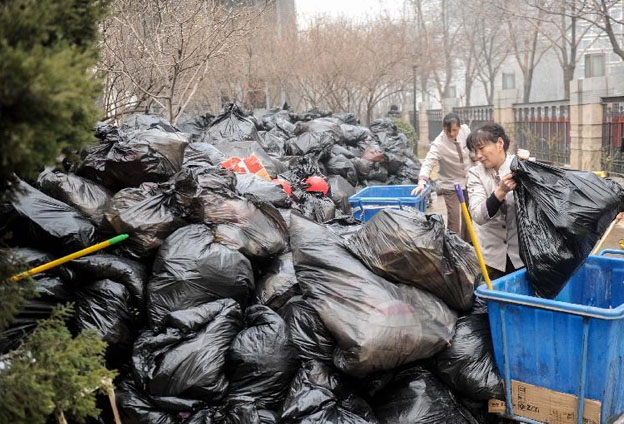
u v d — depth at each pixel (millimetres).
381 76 17562
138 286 3623
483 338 3455
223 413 3248
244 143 6961
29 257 3516
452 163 6590
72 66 2020
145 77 7656
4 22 1915
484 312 3668
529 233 3543
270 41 15773
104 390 2600
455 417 3307
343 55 16453
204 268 3637
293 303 3664
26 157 1893
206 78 11914
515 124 17625
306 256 3564
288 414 3051
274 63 15734
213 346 3346
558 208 3463
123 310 3545
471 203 4180
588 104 12812
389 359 3158
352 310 3242
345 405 3170
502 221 4184
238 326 3576
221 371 3326
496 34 26750
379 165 9750
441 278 3426
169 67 7797
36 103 1804
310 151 8516
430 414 3248
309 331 3414
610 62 31594
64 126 1986
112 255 3791
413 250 3369
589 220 3408
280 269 4012
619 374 3102
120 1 6852
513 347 3281
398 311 3236
